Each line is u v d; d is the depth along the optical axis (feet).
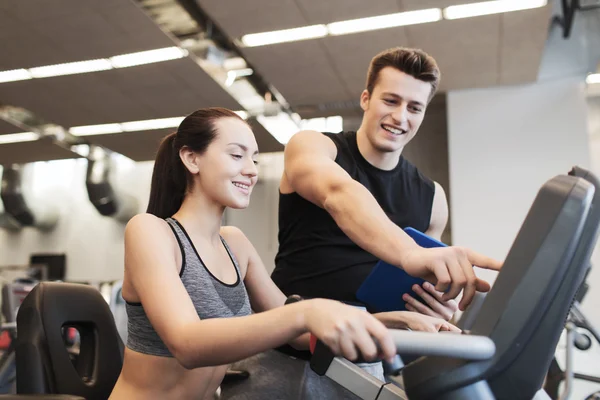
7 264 44.11
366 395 2.77
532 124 24.67
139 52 20.93
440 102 27.91
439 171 28.66
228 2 17.57
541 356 2.37
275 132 30.35
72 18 18.49
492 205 24.52
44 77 23.16
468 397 2.28
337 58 21.70
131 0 17.46
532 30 19.56
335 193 3.59
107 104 26.14
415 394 2.38
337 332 2.18
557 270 2.22
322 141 4.75
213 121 3.77
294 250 4.88
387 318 3.60
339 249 4.69
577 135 24.14
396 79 4.57
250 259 4.49
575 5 21.35
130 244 3.27
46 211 42.70
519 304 2.23
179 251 3.57
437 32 19.71
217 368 3.78
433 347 2.17
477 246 24.39
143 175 41.29
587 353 17.24
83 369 4.57
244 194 3.82
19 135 31.71
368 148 4.88
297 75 23.39
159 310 2.92
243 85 25.12
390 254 3.03
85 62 21.79
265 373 4.40
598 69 24.11
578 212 2.21
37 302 4.28
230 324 2.52
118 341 4.79
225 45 21.93
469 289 2.73
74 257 42.78
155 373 3.55
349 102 26.84
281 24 18.98
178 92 24.73
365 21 18.86
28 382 4.04
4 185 40.52
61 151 35.24
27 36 19.74
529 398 2.40
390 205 4.99
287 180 4.90
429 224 5.39
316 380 4.25
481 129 25.17
